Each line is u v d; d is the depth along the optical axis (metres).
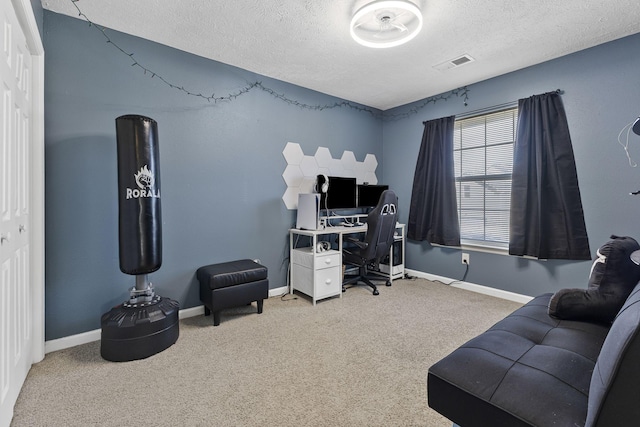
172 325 2.11
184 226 2.66
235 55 2.71
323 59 2.78
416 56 2.71
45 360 1.93
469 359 1.15
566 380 1.00
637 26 2.24
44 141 2.00
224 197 2.88
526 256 2.93
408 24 2.22
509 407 0.93
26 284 1.72
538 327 1.46
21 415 1.43
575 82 2.63
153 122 2.11
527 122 2.87
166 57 2.54
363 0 1.95
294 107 3.37
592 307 1.48
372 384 1.67
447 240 3.51
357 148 4.01
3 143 1.30
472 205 3.44
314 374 1.77
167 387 1.65
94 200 2.23
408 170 4.04
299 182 3.44
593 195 2.56
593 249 2.57
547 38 2.41
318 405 1.50
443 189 3.55
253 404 1.51
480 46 2.53
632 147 2.37
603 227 2.51
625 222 2.41
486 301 3.02
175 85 2.59
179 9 2.05
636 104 2.35
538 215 2.79
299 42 2.47
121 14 2.11
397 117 4.16
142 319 1.96
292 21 2.18
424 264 3.85
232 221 2.94
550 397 0.93
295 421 1.39
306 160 3.49
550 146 2.72
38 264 1.90
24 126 1.69
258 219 3.12
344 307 2.86
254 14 2.10
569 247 2.64
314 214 3.12
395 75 3.13
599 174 2.53
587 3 1.97
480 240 3.38
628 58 2.38
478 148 3.38
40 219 1.91
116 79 2.31
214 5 2.01
